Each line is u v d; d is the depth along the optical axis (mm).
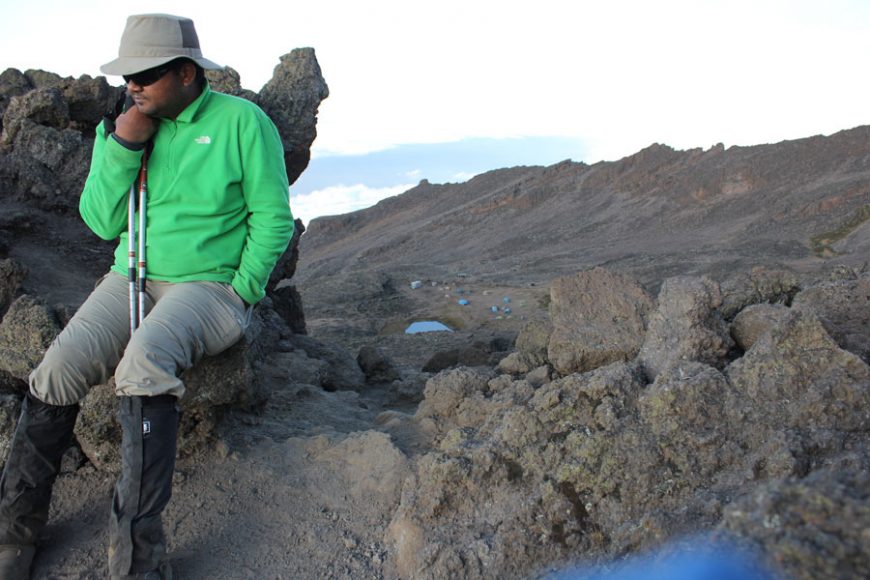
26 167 6090
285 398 4973
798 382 3082
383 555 3078
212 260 3070
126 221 3170
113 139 2945
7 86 6535
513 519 2930
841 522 1865
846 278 5012
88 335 2912
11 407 3443
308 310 30453
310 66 7555
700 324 3682
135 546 2705
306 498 3441
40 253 5598
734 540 1977
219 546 3133
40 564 3033
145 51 2826
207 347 3039
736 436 3002
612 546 2736
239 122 3037
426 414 4211
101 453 3531
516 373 4637
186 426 3645
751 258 44281
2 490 2924
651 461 2959
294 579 2969
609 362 4117
